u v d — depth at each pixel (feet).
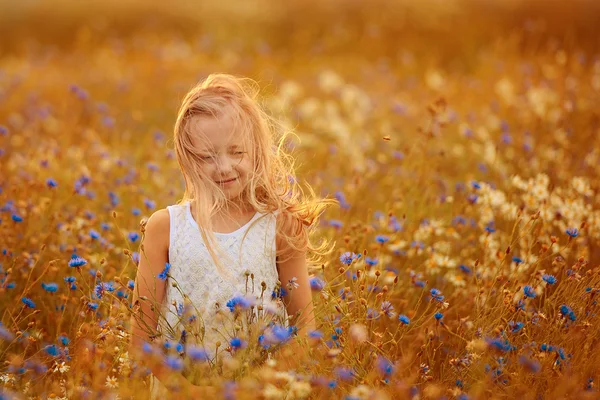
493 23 43.83
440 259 13.30
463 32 43.09
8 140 22.39
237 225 9.86
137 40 44.65
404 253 13.85
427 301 12.98
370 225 14.46
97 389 8.86
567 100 22.59
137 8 53.16
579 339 10.25
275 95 28.55
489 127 22.44
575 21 41.93
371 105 27.76
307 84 32.07
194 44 44.73
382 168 19.86
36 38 50.21
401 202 15.74
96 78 33.14
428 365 10.73
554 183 16.35
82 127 24.41
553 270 11.85
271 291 9.97
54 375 10.16
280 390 8.30
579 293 10.80
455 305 12.14
